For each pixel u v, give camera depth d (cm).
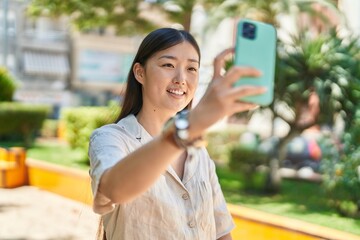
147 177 113
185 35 167
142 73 171
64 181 724
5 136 1245
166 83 163
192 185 165
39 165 781
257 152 723
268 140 735
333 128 612
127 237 149
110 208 133
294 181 798
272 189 682
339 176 542
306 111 636
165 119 173
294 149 946
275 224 443
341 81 579
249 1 674
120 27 945
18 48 2536
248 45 119
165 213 152
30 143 1209
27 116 1179
